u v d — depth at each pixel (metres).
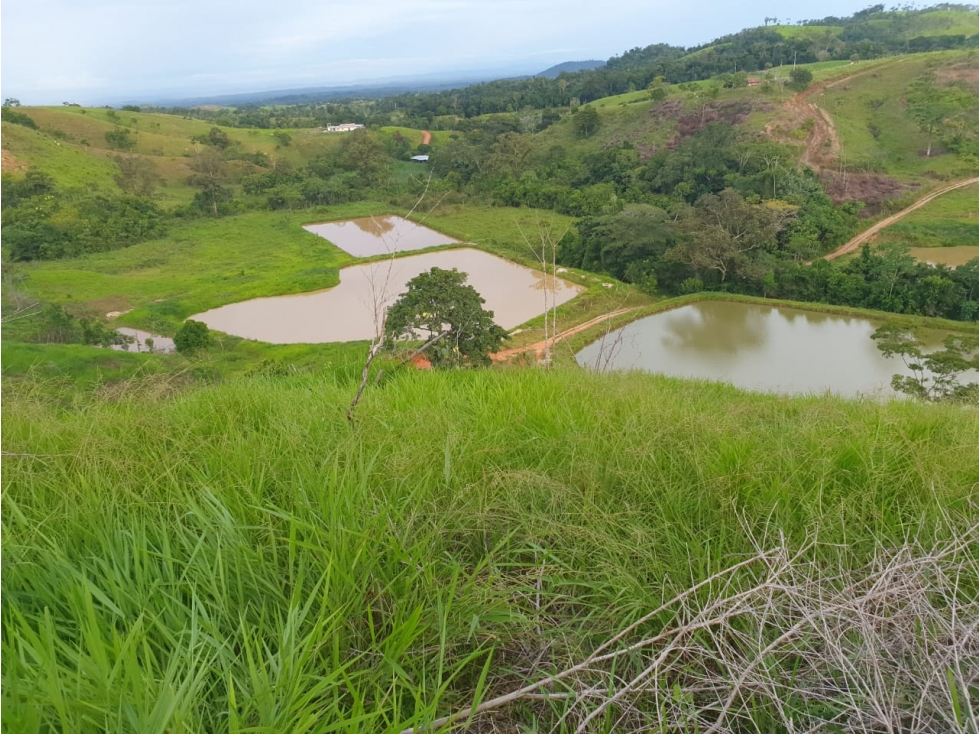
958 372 21.98
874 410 4.85
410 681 1.77
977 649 1.85
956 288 30.14
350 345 27.27
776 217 40.66
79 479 2.67
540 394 4.80
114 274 44.97
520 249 46.22
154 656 1.66
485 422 3.96
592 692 1.70
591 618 2.16
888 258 33.41
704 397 6.43
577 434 3.54
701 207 42.78
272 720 1.43
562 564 2.31
